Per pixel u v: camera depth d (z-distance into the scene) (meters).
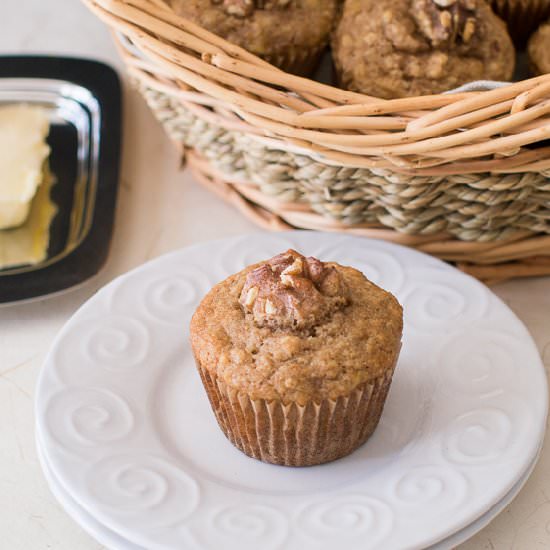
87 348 0.53
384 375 0.48
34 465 0.52
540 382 0.50
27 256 0.60
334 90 0.51
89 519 0.47
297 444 0.48
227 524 0.46
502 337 0.53
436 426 0.50
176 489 0.48
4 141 0.64
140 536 0.46
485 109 0.49
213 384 0.48
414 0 0.58
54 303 0.58
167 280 0.55
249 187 0.60
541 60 0.60
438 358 0.52
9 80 0.69
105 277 0.60
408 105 0.50
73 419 0.50
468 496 0.46
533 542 0.49
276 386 0.47
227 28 0.59
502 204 0.55
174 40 0.52
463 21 0.57
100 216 0.60
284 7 0.59
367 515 0.46
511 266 0.58
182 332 0.54
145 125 0.69
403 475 0.48
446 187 0.54
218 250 0.57
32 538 0.49
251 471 0.49
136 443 0.49
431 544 0.46
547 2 0.63
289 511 0.47
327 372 0.47
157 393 0.52
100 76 0.69
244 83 0.51
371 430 0.50
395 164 0.51
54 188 0.63
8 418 0.53
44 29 0.75
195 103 0.55
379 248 0.56
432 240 0.57
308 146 0.51
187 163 0.64
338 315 0.48
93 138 0.66
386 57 0.57
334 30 0.60
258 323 0.48
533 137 0.48
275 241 0.57
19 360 0.56
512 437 0.49
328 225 0.58
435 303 0.54
